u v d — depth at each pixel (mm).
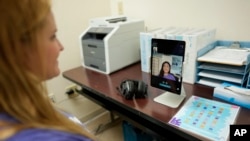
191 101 971
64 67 1857
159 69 993
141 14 1810
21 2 321
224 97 957
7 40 316
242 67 1014
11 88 330
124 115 1180
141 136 1486
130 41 1508
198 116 847
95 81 1328
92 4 1917
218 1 1294
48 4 369
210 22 1376
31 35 347
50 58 418
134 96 1051
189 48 1100
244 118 810
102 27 1487
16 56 331
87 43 1500
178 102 961
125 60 1517
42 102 373
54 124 375
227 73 1090
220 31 1346
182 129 774
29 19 334
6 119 327
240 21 1236
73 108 2035
